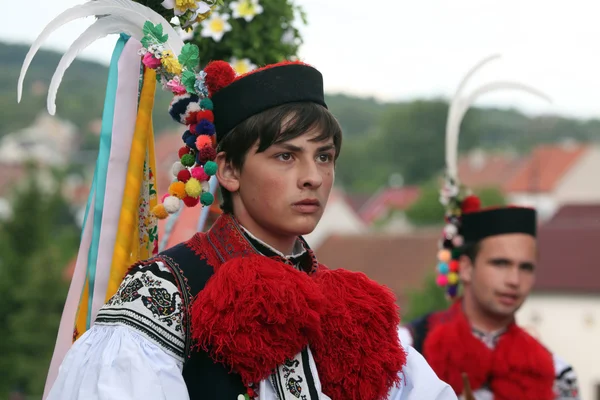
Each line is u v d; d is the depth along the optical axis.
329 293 3.44
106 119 3.77
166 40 3.54
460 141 105.25
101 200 3.75
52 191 42.16
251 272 3.24
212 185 4.56
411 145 103.38
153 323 3.19
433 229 69.62
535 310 35.81
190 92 3.41
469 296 6.32
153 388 3.09
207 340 3.22
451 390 3.67
